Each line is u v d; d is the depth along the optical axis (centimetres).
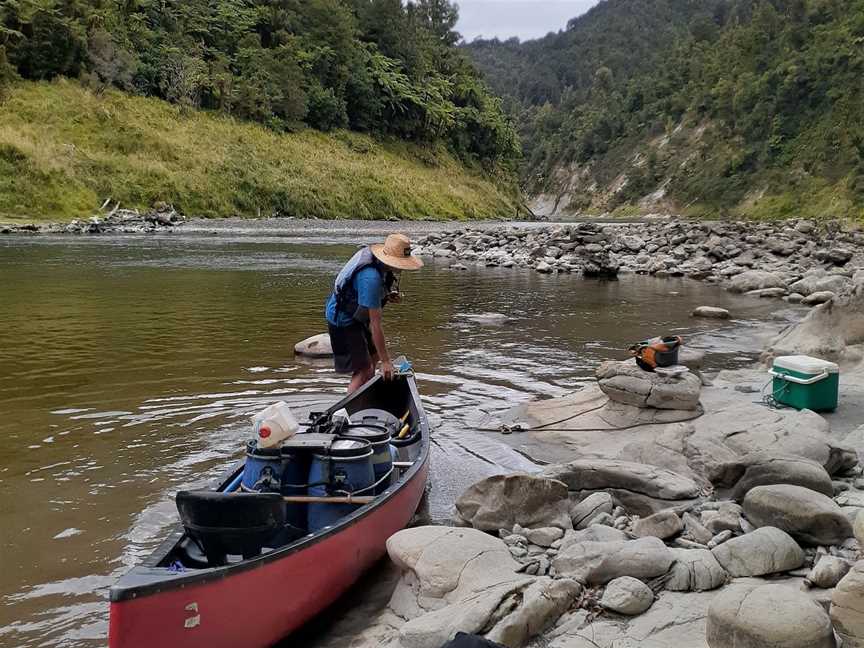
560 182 15038
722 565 424
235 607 361
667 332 1335
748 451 585
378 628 404
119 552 487
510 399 878
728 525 474
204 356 1065
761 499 464
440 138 8119
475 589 403
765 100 9981
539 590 388
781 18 11025
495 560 429
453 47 10300
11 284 1795
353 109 7219
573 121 16162
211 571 350
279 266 2377
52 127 4397
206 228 4106
